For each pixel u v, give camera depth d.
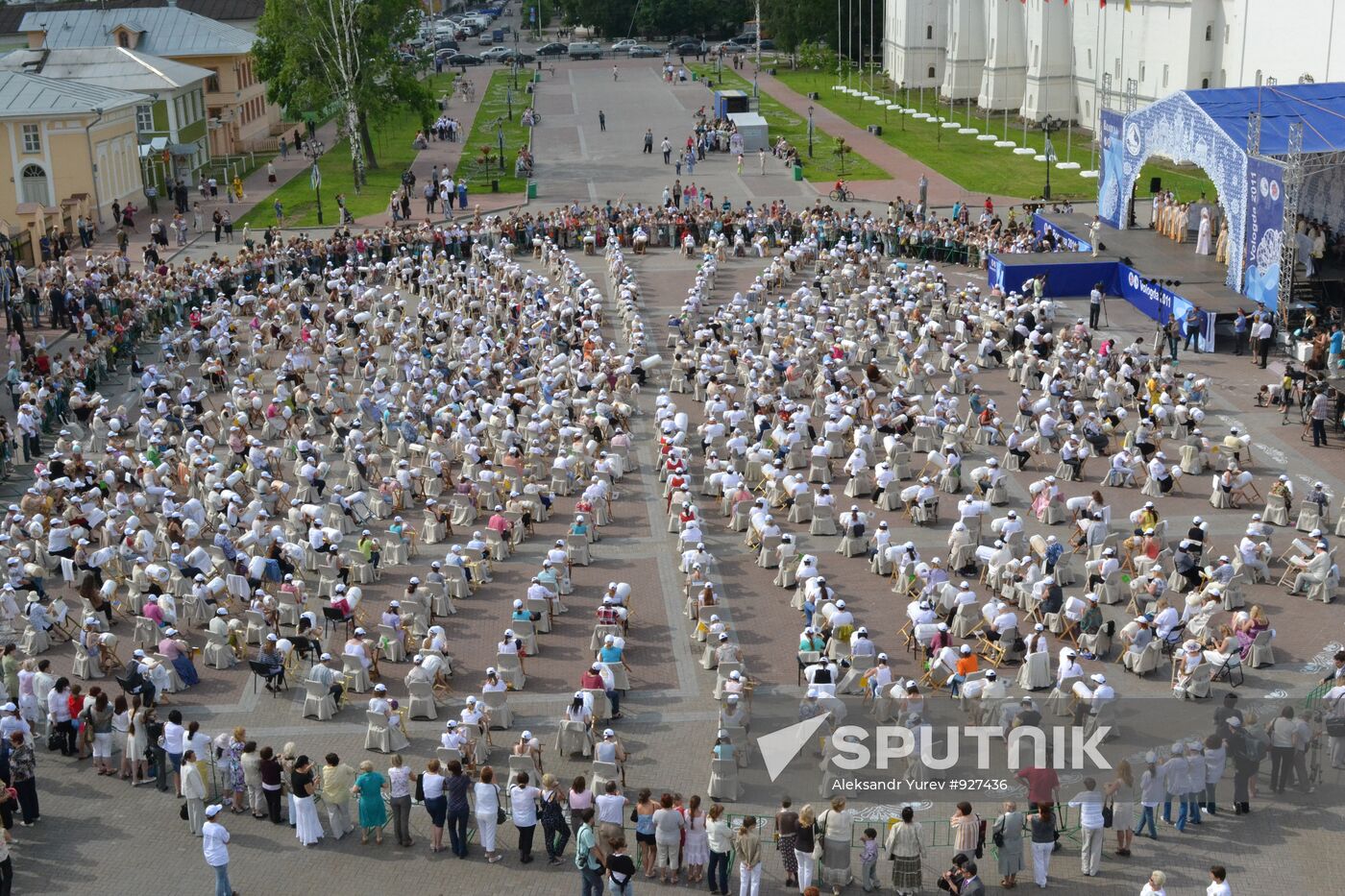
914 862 28.27
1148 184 98.19
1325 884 28.66
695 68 186.38
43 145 94.12
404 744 34.50
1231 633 36.97
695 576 41.22
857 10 176.38
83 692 37.16
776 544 44.22
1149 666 36.97
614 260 80.50
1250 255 65.81
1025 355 61.50
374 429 55.59
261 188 112.00
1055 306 71.50
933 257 83.06
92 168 95.50
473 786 31.89
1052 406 53.50
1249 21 98.75
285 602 40.78
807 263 83.75
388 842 31.41
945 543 45.69
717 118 131.75
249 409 57.56
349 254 84.38
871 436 52.19
